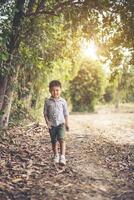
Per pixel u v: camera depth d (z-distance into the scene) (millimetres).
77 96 31500
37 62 12531
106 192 6898
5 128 11859
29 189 6863
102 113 29906
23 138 11570
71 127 15773
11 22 10500
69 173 7930
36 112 16016
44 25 12289
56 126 8523
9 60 10719
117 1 10695
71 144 11156
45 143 10977
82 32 12180
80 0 11039
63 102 8633
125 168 8516
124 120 20578
